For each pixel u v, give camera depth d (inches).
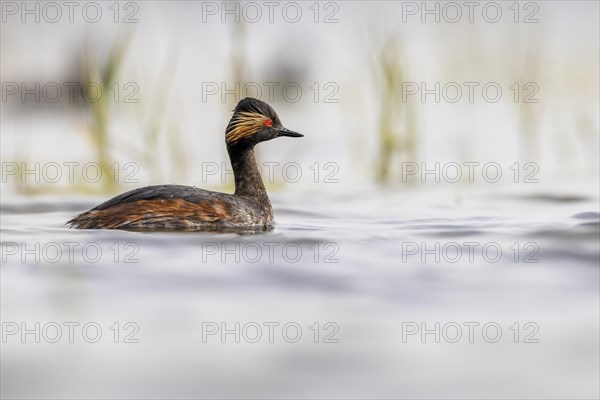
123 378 329.4
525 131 980.6
